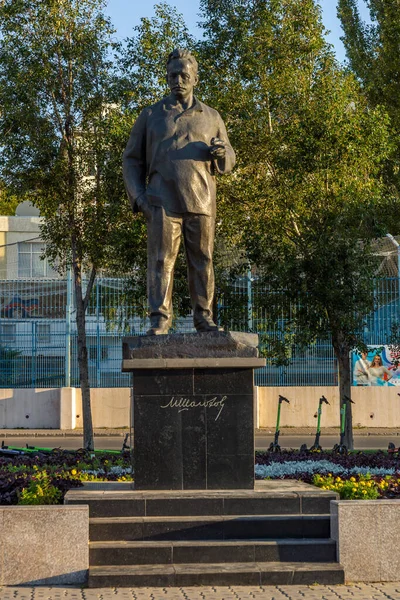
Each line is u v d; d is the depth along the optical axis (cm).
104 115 2044
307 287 1861
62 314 2814
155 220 967
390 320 2714
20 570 813
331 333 1931
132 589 790
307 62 1972
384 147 1927
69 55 1967
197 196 966
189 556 834
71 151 1991
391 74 3269
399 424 2756
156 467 916
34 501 897
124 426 2762
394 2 3253
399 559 838
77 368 2806
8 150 1978
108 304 2761
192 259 978
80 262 2052
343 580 820
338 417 2753
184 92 990
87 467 1263
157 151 975
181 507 874
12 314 2823
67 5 1969
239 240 2020
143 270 1998
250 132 1919
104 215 1967
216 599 752
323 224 1923
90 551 827
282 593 777
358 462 1299
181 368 921
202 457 917
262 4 1977
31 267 3272
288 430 2683
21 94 1938
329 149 1853
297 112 1922
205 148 976
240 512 878
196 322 973
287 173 1889
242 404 926
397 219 2572
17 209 3472
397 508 844
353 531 838
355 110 1984
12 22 1950
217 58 2000
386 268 2670
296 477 1110
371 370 2758
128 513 870
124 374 2780
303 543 845
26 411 2786
